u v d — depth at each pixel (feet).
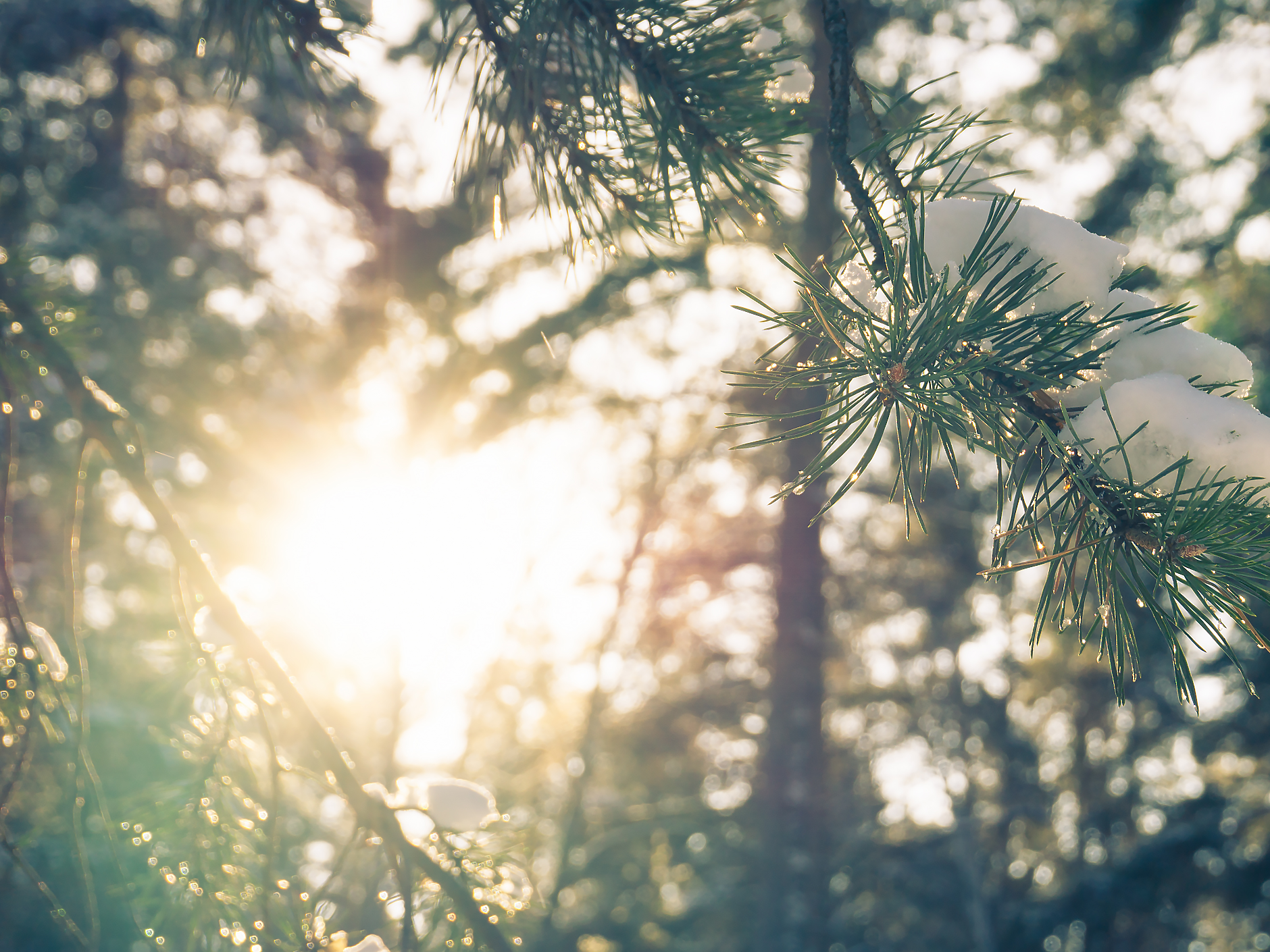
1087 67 22.88
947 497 33.71
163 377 23.54
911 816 40.19
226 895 4.66
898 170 3.52
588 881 42.57
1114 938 29.14
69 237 21.17
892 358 2.91
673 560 38.52
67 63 22.40
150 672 13.10
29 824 5.71
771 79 4.36
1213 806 28.07
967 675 41.78
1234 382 2.90
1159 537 2.67
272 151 25.30
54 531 21.52
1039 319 2.85
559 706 41.22
